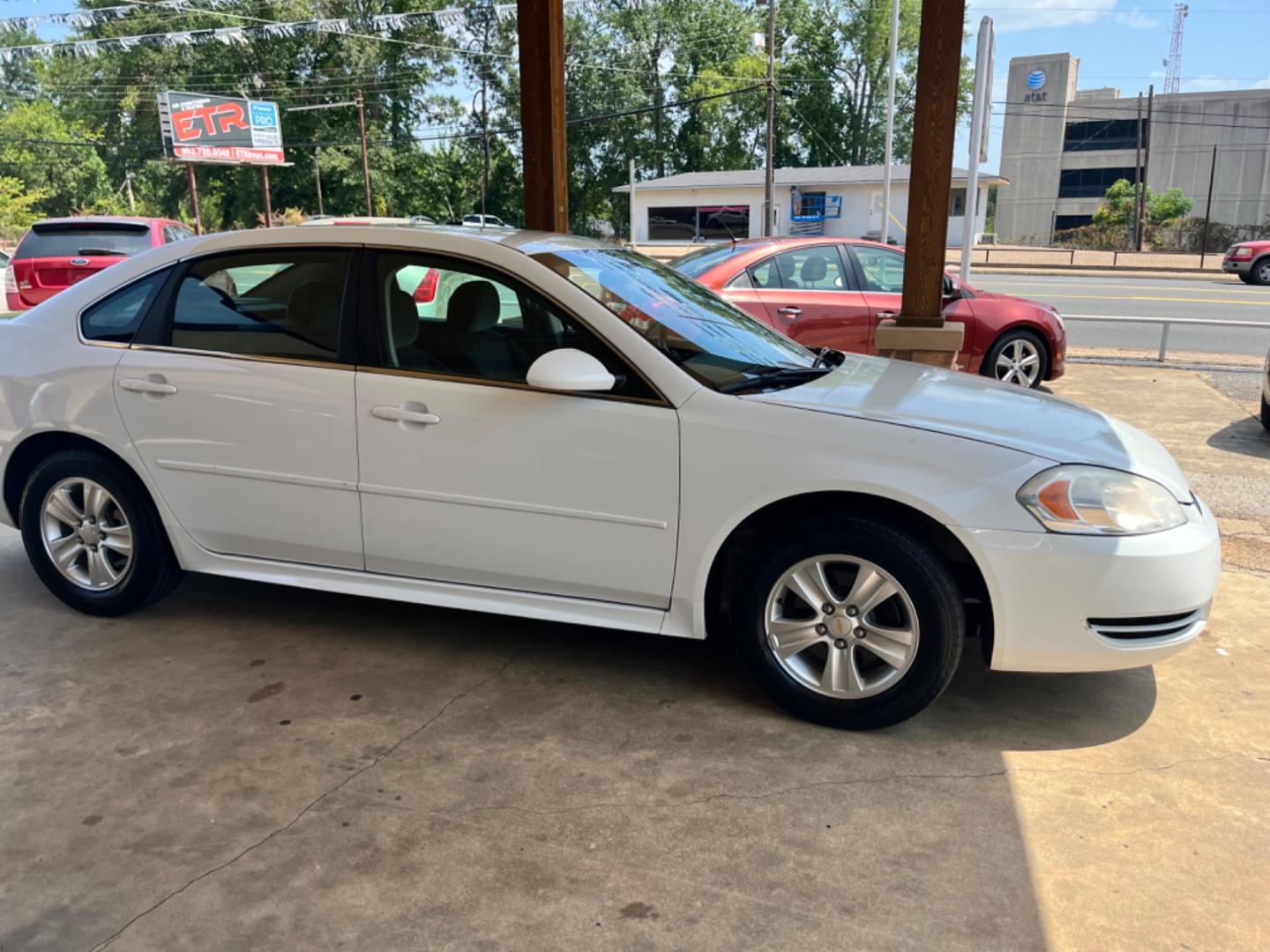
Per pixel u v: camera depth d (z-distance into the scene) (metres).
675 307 3.39
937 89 5.17
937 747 2.88
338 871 2.29
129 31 49.06
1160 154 54.66
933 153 5.28
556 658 3.47
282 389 3.28
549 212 5.59
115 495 3.56
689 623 3.04
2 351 3.70
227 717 3.01
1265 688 3.26
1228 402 8.06
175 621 3.73
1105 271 29.58
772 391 3.04
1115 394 8.43
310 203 53.56
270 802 2.56
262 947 2.05
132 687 3.20
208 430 3.39
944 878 2.29
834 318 7.27
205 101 35.38
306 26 18.81
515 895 2.22
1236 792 2.65
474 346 3.16
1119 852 2.39
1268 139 52.41
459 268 3.19
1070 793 2.65
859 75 53.66
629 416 2.96
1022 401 3.28
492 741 2.88
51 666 3.34
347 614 3.83
